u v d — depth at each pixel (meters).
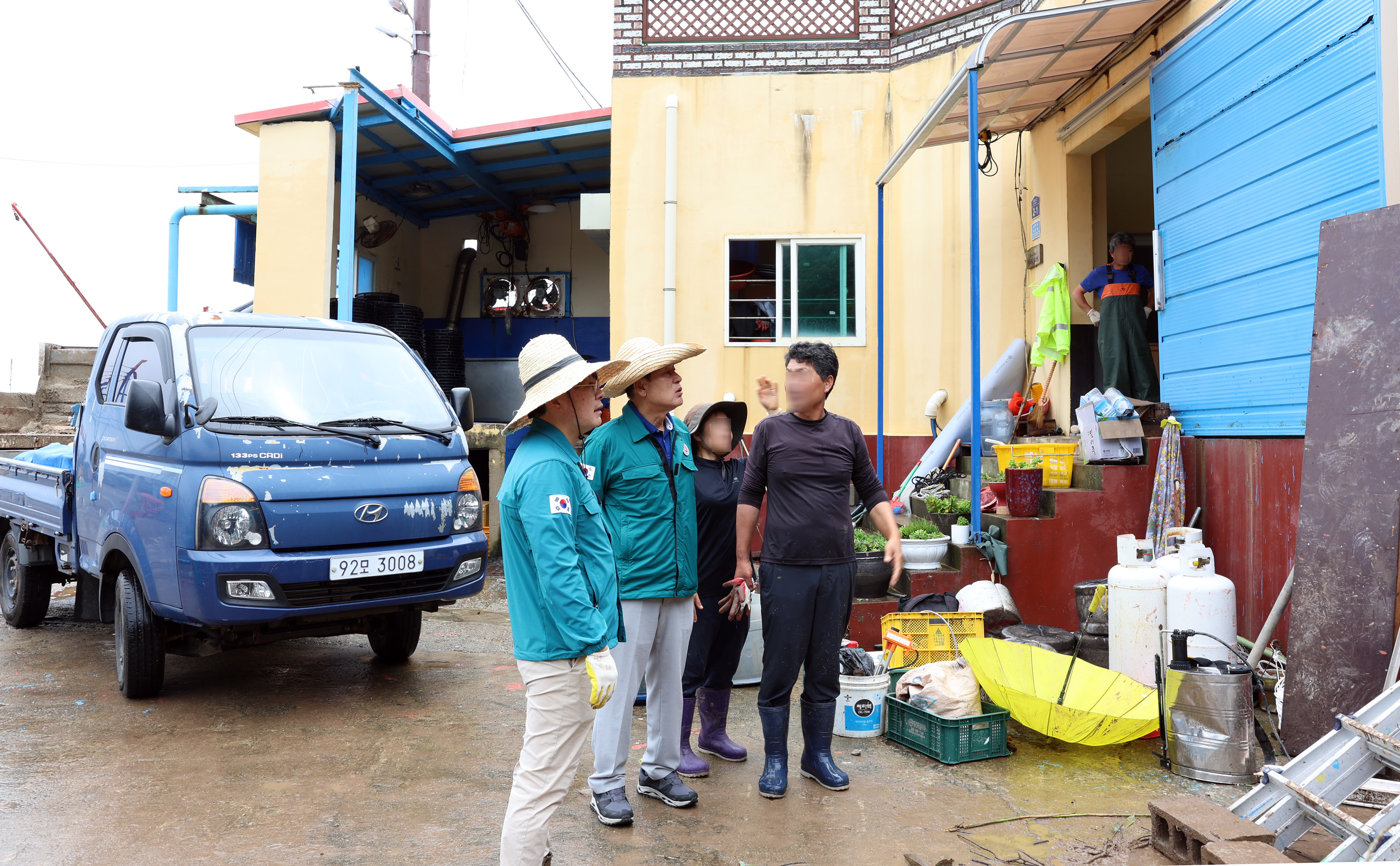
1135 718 4.21
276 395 5.29
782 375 9.57
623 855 3.38
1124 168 9.11
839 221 9.54
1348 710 4.09
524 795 2.82
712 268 9.62
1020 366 8.47
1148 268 8.69
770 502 3.99
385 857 3.34
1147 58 6.66
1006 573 6.15
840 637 4.01
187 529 4.72
